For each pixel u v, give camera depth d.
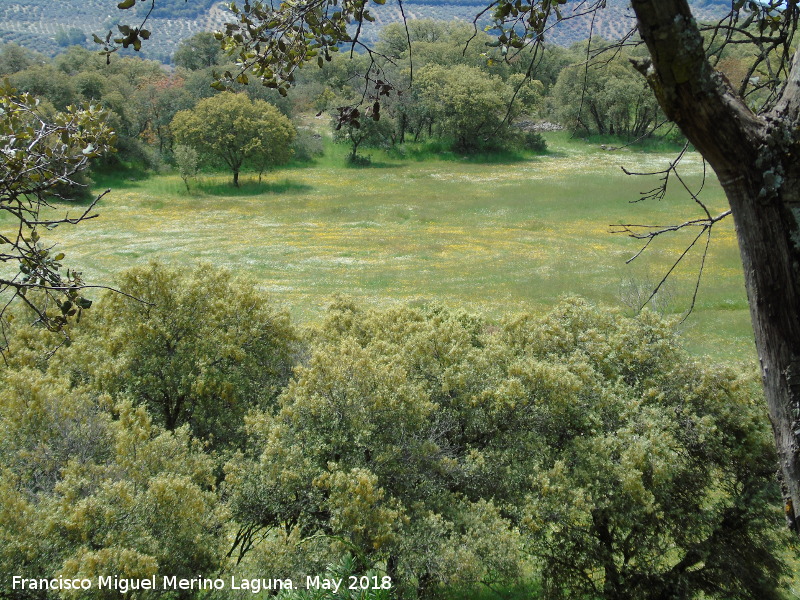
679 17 2.50
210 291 18.17
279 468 12.59
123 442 12.16
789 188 2.65
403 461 13.45
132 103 80.56
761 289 2.76
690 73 2.57
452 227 51.12
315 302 32.88
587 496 12.82
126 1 3.54
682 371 15.91
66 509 10.19
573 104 79.69
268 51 4.36
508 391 14.14
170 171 74.44
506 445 14.52
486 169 78.12
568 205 56.22
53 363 17.12
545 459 14.13
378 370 14.04
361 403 13.54
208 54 114.56
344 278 37.75
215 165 70.31
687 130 2.75
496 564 11.66
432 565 11.37
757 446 14.62
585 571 15.00
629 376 16.70
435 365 15.99
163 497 10.51
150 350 17.19
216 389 16.75
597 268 38.03
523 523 12.95
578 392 14.72
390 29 108.00
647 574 14.45
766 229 2.70
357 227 51.97
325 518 12.73
